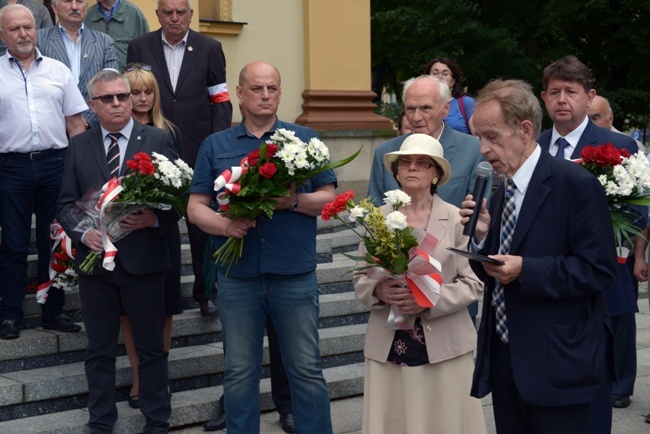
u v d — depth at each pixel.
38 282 6.82
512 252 4.08
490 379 4.28
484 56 19.69
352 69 12.18
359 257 4.77
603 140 6.00
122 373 6.62
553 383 3.98
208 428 6.46
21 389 6.25
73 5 7.59
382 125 12.20
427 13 19.94
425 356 4.96
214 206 5.66
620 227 4.88
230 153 5.51
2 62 6.79
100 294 5.93
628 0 20.17
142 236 5.93
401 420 5.03
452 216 5.11
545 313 4.03
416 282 4.75
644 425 6.85
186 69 7.76
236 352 5.41
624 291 6.53
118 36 8.66
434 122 5.96
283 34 11.83
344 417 6.80
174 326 7.26
